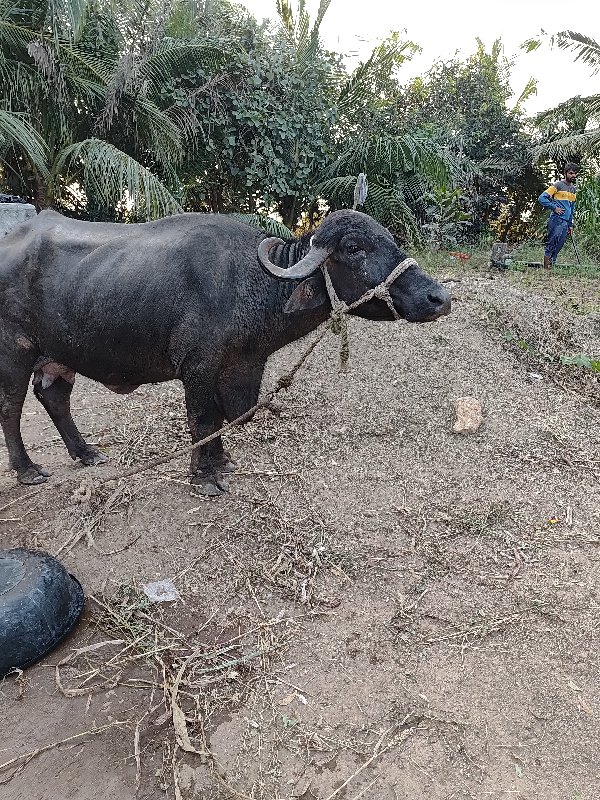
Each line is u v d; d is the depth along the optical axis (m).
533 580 3.06
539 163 14.45
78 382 5.61
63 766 2.21
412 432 4.50
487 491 3.81
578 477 3.94
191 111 9.22
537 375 5.39
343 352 3.29
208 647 2.71
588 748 2.22
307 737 2.29
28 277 3.41
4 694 2.50
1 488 3.91
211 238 3.29
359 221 3.05
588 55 12.60
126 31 8.55
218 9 10.02
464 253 11.29
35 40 7.76
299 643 2.73
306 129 10.25
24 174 8.88
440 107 13.73
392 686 2.50
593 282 8.73
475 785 2.11
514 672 2.55
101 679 2.58
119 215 9.80
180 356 3.32
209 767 2.19
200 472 3.76
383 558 3.23
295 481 3.92
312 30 10.55
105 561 3.26
